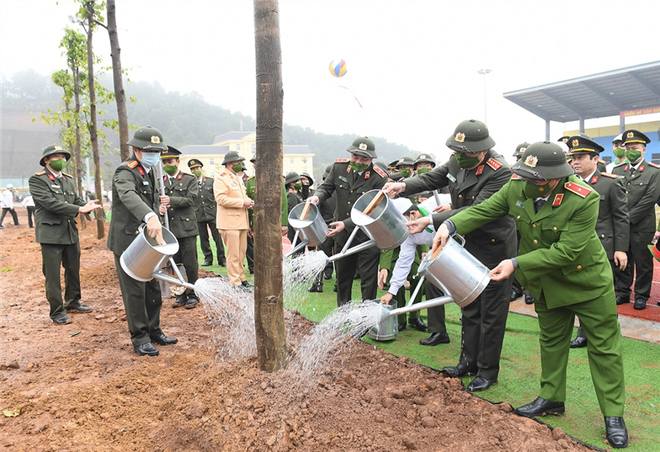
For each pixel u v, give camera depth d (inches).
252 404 114.8
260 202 124.9
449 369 153.9
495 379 146.4
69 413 122.4
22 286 300.8
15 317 224.5
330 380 135.5
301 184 358.6
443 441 109.7
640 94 1105.4
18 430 114.6
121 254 168.7
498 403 131.6
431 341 184.1
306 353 154.7
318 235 181.5
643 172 230.2
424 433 112.2
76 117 534.3
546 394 126.2
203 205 359.9
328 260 171.6
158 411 123.3
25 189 2770.7
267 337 128.0
